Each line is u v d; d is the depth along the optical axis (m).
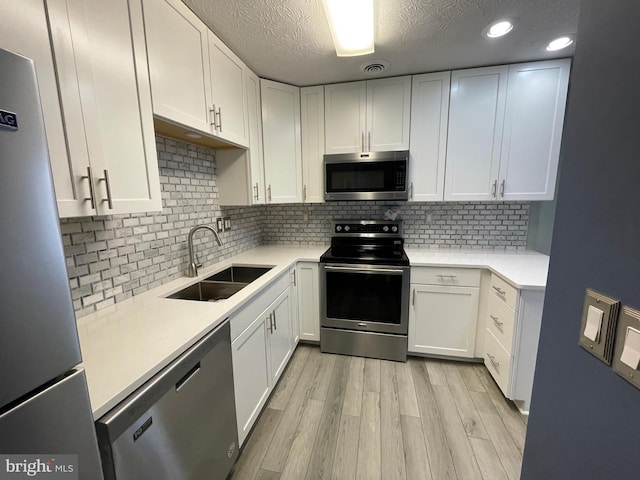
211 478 1.15
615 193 0.47
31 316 0.44
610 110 0.48
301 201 2.48
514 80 1.99
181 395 0.96
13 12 0.69
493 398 1.83
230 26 1.50
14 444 0.43
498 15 1.43
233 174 2.07
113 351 0.91
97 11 0.91
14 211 0.42
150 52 1.12
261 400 1.64
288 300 2.14
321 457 1.44
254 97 2.06
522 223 2.41
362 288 2.24
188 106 1.35
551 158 2.02
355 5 1.27
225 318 1.22
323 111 2.34
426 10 1.39
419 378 2.04
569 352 0.59
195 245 1.89
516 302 1.64
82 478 0.53
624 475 0.45
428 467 1.38
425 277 2.14
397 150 2.22
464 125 2.11
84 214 0.88
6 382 0.41
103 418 0.69
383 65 1.98
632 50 0.43
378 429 1.60
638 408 0.43
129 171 1.04
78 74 0.85
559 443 0.61
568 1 1.33
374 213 2.69
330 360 2.29
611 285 0.48
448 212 2.53
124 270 1.37
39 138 0.45
